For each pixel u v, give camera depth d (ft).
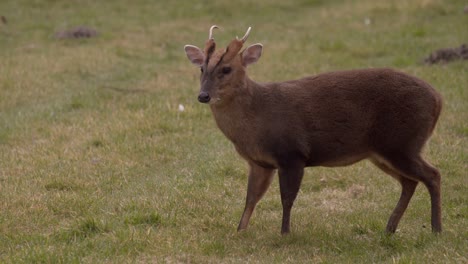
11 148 57.67
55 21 111.65
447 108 63.87
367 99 39.22
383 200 46.80
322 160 39.83
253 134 39.19
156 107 66.33
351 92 39.42
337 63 85.15
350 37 98.02
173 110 65.21
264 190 41.24
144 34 104.58
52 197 46.34
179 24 110.73
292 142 38.88
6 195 46.73
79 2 123.54
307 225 42.39
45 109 67.97
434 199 39.19
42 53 91.81
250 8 119.96
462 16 103.45
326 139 39.24
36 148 56.90
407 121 38.75
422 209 44.70
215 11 118.93
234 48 39.52
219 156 54.54
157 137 59.36
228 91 38.96
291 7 120.57
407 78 39.58
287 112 39.09
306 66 83.92
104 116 64.90
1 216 43.11
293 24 110.01
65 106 68.69
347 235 40.50
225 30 107.14
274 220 43.45
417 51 87.20
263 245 39.04
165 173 52.13
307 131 39.09
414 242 38.45
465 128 58.80
